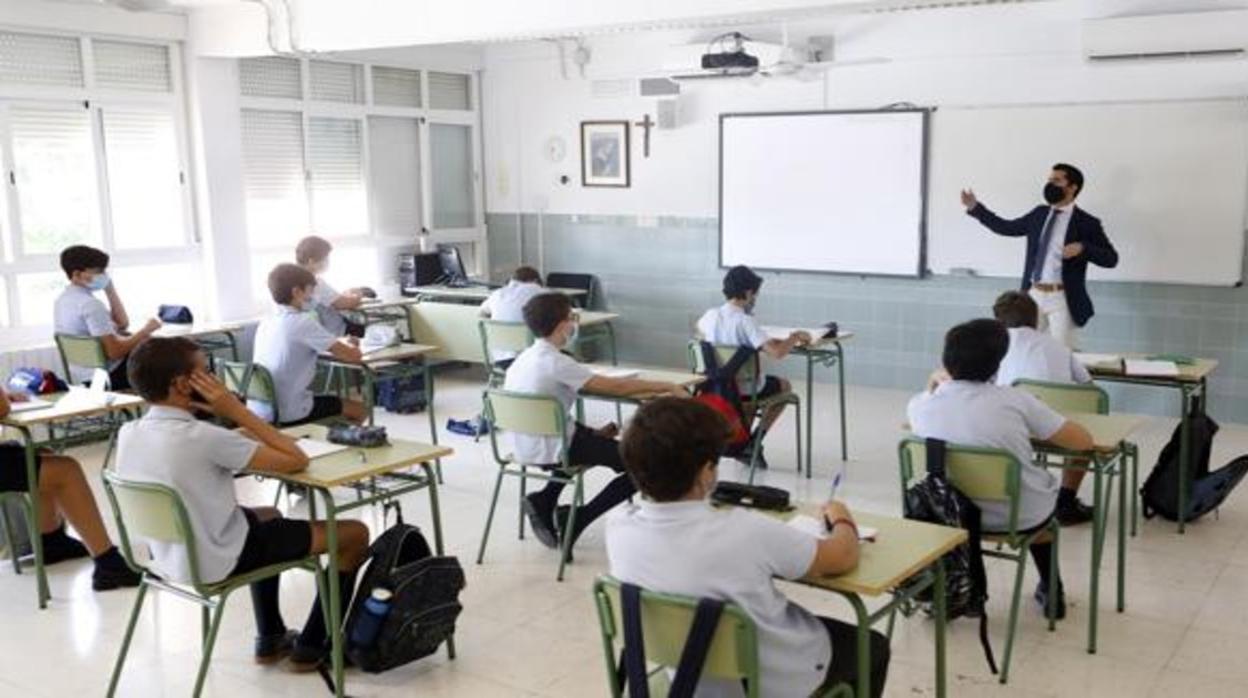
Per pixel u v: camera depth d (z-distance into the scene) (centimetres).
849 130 720
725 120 770
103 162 652
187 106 692
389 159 824
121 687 320
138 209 674
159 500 275
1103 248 562
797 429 559
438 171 865
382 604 306
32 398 418
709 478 204
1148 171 627
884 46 700
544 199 870
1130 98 628
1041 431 313
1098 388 381
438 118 855
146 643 351
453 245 883
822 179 737
